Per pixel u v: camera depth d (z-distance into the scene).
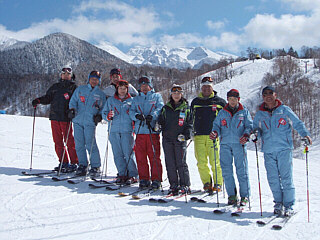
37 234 3.15
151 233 3.25
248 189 4.21
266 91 4.00
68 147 5.90
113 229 3.32
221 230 3.35
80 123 5.59
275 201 3.96
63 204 4.08
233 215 3.79
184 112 4.70
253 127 4.14
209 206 4.18
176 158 4.74
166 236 3.18
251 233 3.28
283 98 61.25
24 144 8.84
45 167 6.46
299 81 70.38
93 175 5.61
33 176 5.57
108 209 3.94
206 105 4.86
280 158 3.89
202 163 4.78
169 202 4.30
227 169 4.28
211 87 4.90
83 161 5.68
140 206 4.09
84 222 3.50
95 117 5.48
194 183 5.55
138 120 5.01
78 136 5.62
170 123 4.72
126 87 5.27
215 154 4.45
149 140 4.96
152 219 3.63
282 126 3.90
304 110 53.75
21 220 3.51
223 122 4.32
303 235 3.22
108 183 5.09
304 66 86.88
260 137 4.12
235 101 4.28
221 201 4.40
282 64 83.19
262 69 92.75
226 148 4.29
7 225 3.36
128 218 3.65
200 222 3.58
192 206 4.16
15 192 4.52
